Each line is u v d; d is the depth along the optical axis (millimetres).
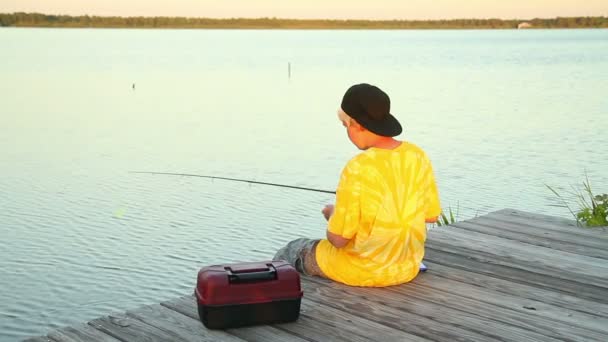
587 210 5301
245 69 57688
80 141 18531
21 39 145125
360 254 3600
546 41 196875
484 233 4910
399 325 3277
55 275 7953
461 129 21078
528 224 5176
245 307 3178
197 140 18859
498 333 3213
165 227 9945
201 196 11898
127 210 10852
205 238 9375
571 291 3766
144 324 3229
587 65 64125
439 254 4387
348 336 3156
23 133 20000
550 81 43406
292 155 16406
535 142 18250
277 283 3211
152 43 155375
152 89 36438
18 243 9117
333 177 13930
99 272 7992
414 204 3549
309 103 29828
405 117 24344
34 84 38156
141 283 7805
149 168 14656
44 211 10820
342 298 3559
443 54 103625
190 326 3215
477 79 45906
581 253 4461
